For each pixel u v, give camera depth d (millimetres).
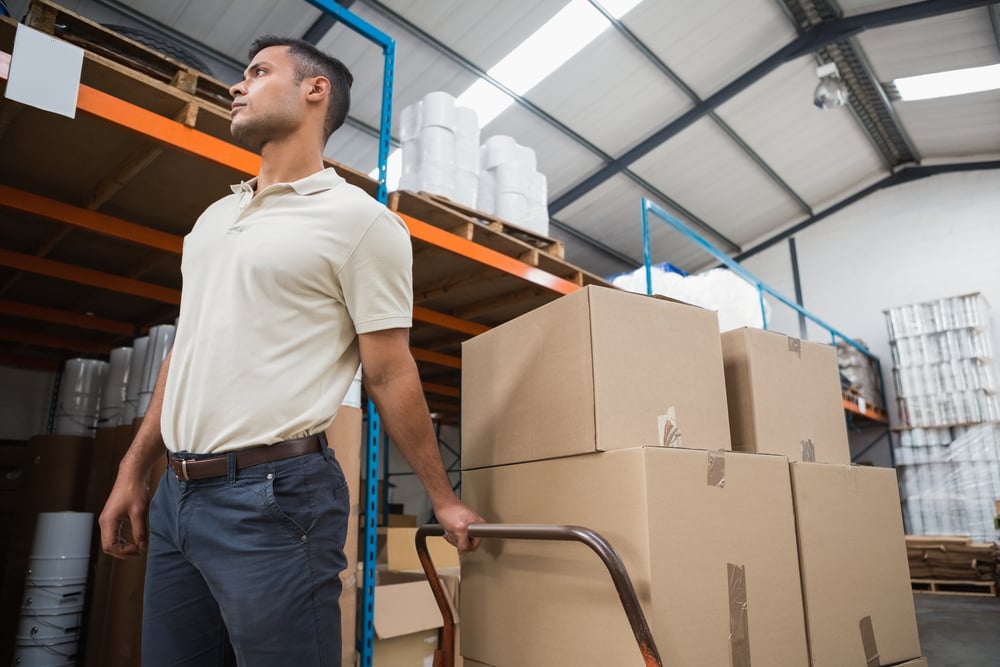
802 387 1584
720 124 7887
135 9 4707
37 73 1482
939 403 7703
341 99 1204
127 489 1098
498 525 1072
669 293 4023
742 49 6801
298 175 1108
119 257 2914
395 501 7625
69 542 2373
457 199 2893
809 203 10039
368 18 5254
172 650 925
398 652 2100
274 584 839
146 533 1113
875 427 9148
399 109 6266
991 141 8625
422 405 1024
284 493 875
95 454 2682
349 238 969
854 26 6434
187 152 1824
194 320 1000
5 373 5055
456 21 5516
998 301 8430
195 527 873
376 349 988
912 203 9383
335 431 1793
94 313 3656
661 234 9633
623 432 1180
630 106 7105
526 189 3268
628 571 1054
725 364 1542
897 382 8148
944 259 8953
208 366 928
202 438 905
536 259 2975
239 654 836
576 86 6621
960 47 6812
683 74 6910
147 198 2340
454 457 7738
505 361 1426
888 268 9367
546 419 1271
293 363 931
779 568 1230
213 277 995
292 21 5082
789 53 6773
